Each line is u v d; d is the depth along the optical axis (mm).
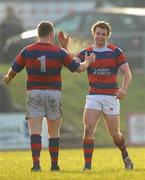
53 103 32594
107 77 33812
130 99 68938
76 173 31609
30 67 32500
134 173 31844
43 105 32594
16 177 30672
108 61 33719
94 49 33875
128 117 63094
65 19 74688
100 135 62969
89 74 33969
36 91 32438
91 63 33688
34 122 32625
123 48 74250
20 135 59781
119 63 33812
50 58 32438
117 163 40969
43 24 32656
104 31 33625
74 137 63219
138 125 62969
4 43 71750
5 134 59625
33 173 31500
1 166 38906
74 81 68938
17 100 64812
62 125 63875
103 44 33812
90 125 33906
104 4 89625
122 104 68312
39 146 32625
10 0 80938
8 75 33406
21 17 79875
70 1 85188
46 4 82750
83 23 74062
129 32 74875
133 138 62719
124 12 77688
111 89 33844
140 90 70375
